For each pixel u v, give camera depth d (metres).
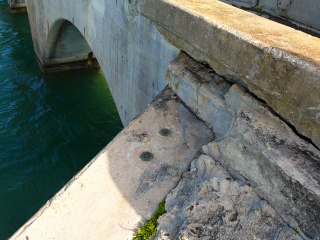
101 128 16.81
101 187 4.96
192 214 4.22
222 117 5.23
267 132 4.13
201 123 5.77
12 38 25.70
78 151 15.13
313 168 3.64
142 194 4.86
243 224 3.96
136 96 11.86
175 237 4.09
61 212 4.75
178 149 5.41
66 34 20.23
